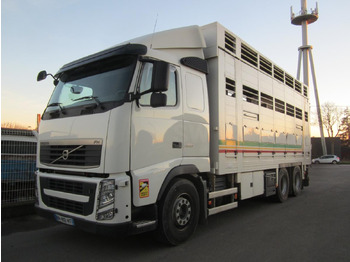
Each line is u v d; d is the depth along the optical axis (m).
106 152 3.67
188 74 4.93
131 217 3.81
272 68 8.30
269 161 7.74
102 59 4.25
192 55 5.27
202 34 5.44
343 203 8.64
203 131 5.10
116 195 3.61
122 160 3.69
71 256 4.18
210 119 5.50
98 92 4.15
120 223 3.60
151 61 4.19
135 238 4.96
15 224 5.88
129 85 3.87
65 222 4.05
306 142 11.04
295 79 10.30
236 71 6.23
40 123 4.79
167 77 3.80
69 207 4.05
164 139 4.29
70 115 4.27
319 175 20.75
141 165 3.93
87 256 4.18
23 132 6.73
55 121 4.46
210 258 4.13
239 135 6.21
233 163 5.93
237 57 6.30
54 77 5.04
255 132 6.98
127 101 3.80
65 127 4.25
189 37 5.26
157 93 3.87
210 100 5.54
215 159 5.39
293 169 9.76
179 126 4.58
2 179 6.34
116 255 4.21
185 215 4.65
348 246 4.72
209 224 6.04
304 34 32.00
